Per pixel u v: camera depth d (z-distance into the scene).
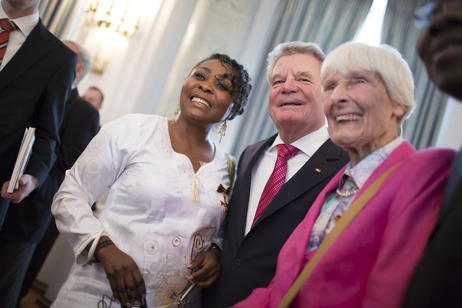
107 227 1.19
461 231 0.51
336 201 0.92
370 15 3.82
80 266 1.18
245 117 3.57
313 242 0.90
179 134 1.40
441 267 0.52
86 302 1.12
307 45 1.51
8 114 1.57
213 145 1.53
